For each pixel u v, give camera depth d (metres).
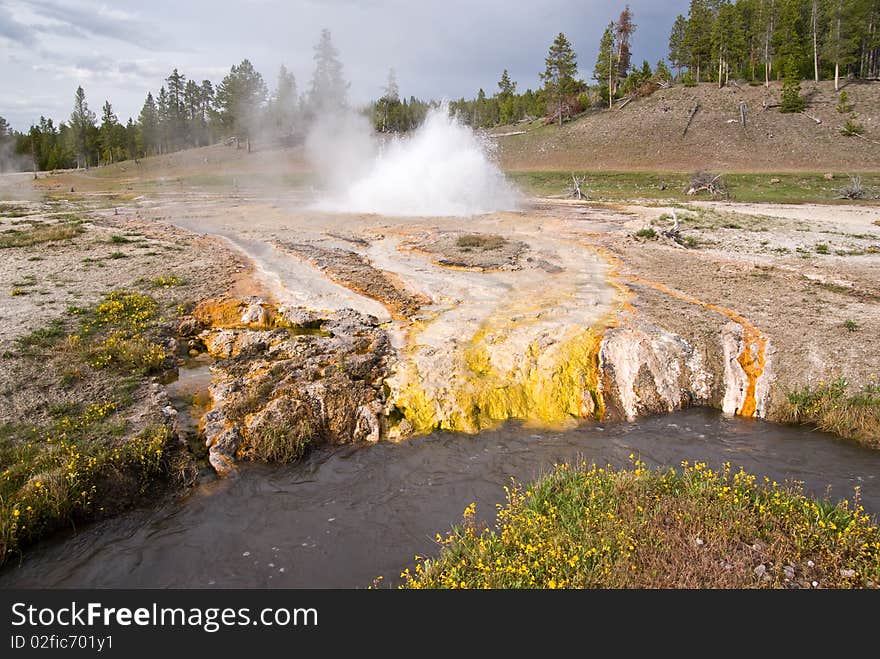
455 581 6.20
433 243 21.80
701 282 16.83
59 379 10.59
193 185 61.62
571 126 75.38
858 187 39.94
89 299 14.48
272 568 6.94
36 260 18.06
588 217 28.77
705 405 11.58
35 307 13.70
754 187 45.59
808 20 77.38
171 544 7.39
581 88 86.56
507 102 93.31
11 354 11.16
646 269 18.31
